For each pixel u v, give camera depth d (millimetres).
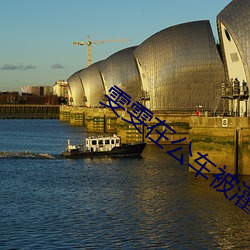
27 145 125625
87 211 50844
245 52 77562
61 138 147750
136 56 128875
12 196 58125
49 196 58062
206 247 40500
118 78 167625
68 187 63406
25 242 41688
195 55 123812
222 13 80375
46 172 75500
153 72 126875
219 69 123375
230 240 42031
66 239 42375
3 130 193000
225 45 81625
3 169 78500
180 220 47406
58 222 47031
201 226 45562
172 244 41156
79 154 91625
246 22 78625
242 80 78625
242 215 49000
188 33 124938
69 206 53000
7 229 45031
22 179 69562
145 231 44281
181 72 125062
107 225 46000
